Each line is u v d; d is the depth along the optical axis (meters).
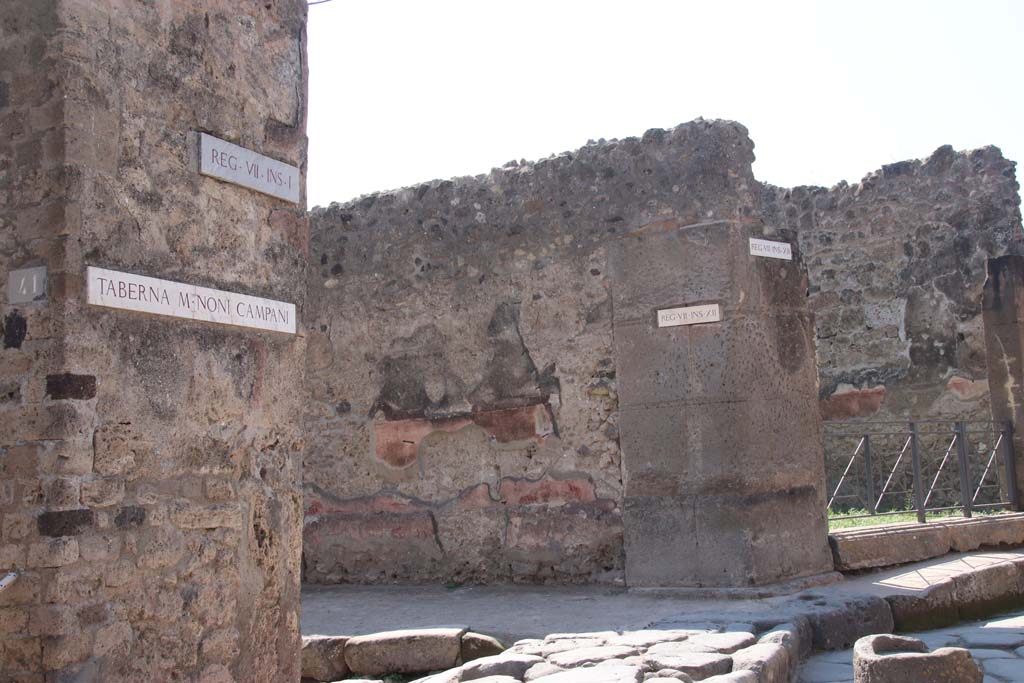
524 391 7.66
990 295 9.08
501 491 7.68
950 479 10.60
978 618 6.80
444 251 8.06
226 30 4.63
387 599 7.38
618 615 6.25
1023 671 4.97
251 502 4.57
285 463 4.77
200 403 4.37
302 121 5.00
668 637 5.07
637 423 7.18
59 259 3.90
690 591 6.74
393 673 5.90
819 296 11.55
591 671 4.25
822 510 7.19
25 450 3.87
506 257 7.82
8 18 4.08
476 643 5.86
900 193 11.19
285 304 4.82
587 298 7.49
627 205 7.36
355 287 8.37
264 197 4.77
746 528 6.73
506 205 7.85
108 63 4.11
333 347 8.40
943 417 10.73
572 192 7.61
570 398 7.50
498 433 7.73
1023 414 8.87
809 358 7.32
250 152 4.69
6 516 3.87
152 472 4.14
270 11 4.87
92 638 3.86
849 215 11.46
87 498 3.88
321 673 5.95
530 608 6.68
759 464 6.86
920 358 10.91
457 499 7.83
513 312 7.76
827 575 6.98
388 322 8.23
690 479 6.93
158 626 4.11
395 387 8.14
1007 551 8.21
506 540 7.62
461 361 7.92
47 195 3.95
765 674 4.41
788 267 7.30
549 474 7.53
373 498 8.12
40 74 3.99
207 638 4.31
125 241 4.11
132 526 4.04
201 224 4.44
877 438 11.09
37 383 3.88
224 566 4.42
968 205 10.78
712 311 6.95
